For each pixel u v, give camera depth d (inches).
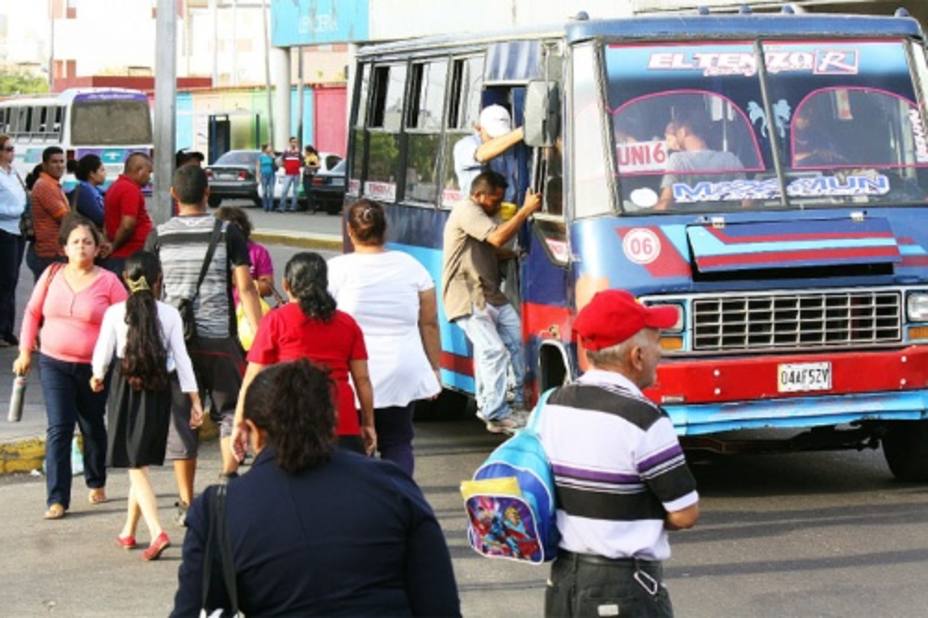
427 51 590.9
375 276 386.9
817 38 478.6
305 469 194.2
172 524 450.6
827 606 361.7
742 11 521.0
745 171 461.4
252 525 190.9
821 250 449.4
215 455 553.3
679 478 229.1
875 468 524.7
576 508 231.1
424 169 585.3
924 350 458.9
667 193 454.3
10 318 774.5
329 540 190.7
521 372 495.8
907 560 401.4
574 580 232.5
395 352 387.9
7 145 761.6
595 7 1444.4
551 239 472.7
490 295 493.7
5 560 414.6
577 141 460.8
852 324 455.8
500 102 527.8
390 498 194.4
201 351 427.5
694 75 466.6
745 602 366.0
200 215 434.9
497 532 233.8
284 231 1627.7
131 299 410.3
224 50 4884.4
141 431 414.6
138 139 2108.8
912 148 477.4
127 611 367.9
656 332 236.8
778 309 448.8
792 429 564.7
